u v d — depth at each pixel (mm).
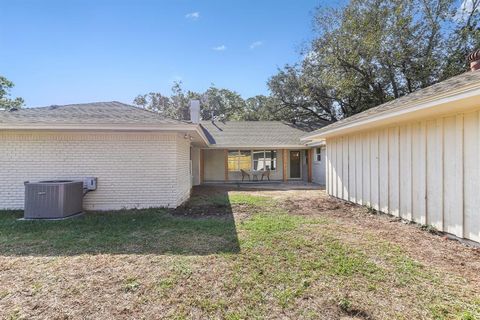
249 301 2568
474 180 4094
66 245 4195
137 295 2684
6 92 23891
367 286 2836
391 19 17062
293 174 17625
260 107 30141
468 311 2367
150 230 5066
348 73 19062
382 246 4113
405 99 5910
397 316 2307
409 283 2900
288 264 3424
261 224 5508
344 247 4059
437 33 16766
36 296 2658
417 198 5383
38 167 7086
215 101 34656
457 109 4328
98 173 7238
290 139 16625
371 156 7070
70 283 2934
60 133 7125
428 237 4602
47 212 6004
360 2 17672
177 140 7590
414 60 17172
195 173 14906
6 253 3852
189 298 2625
